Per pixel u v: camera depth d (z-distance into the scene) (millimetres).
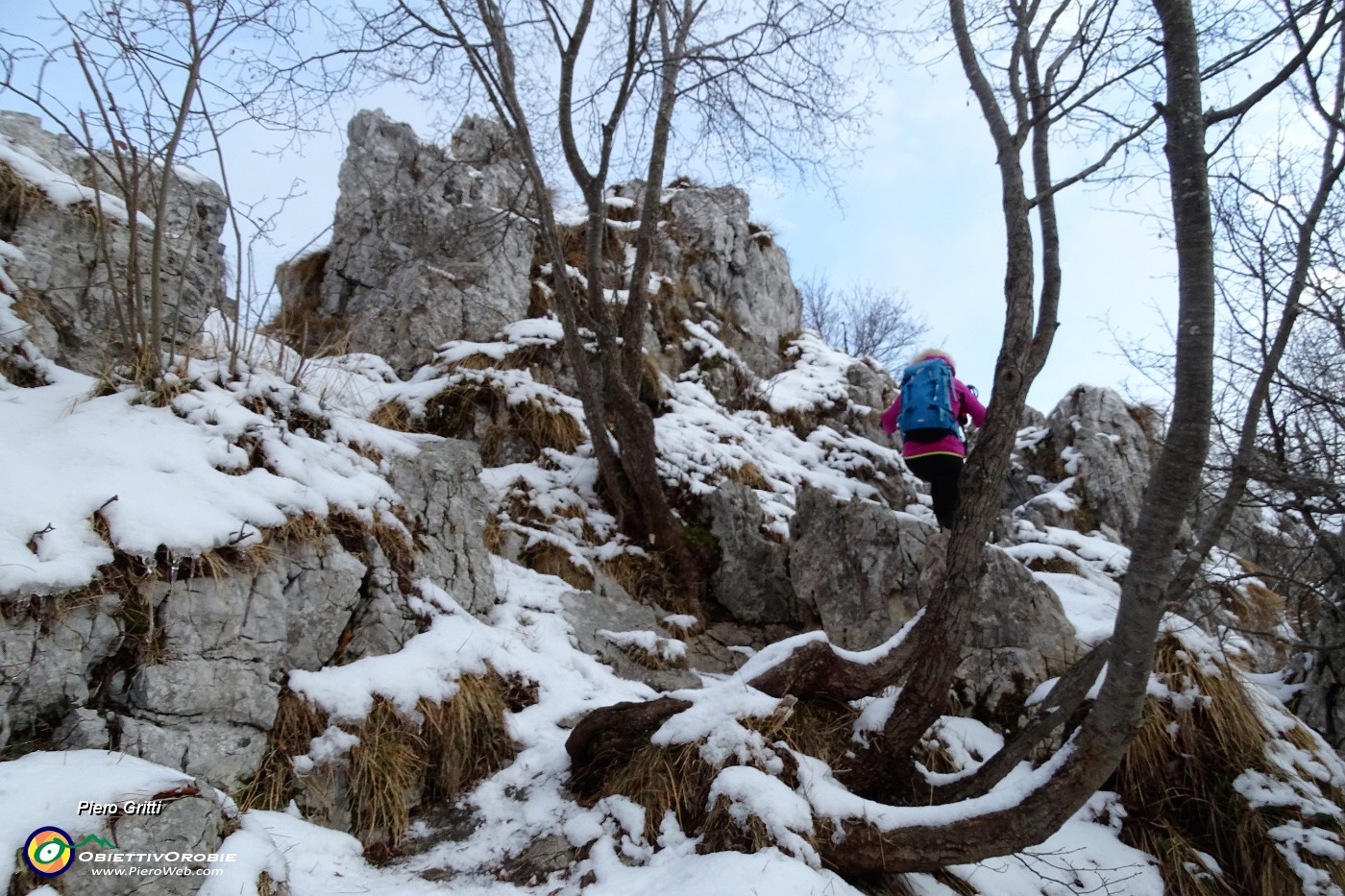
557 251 6379
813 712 3912
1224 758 4480
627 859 3188
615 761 3709
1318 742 4672
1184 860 4180
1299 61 2973
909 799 3730
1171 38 3062
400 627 4086
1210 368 2838
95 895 2148
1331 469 5109
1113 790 4512
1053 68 4281
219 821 2586
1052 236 3977
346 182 8258
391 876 3178
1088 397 9000
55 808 2252
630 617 5590
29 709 2836
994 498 3703
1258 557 8062
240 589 3455
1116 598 5770
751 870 2777
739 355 10094
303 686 3572
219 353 4648
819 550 5754
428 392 6746
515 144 6742
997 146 4113
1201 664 4777
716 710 3584
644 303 6578
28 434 3457
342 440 4613
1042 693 4883
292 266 8234
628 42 5934
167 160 3793
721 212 10734
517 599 5148
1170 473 2830
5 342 3887
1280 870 4059
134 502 3303
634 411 6320
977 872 3752
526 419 6793
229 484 3676
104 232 3838
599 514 6469
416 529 4641
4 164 4336
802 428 9297
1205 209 2924
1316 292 4773
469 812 3617
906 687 3701
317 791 3375
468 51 5938
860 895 2939
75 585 2945
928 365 5898
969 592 3650
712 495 6590
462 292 7750
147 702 3041
